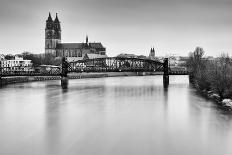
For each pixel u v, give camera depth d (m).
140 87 153.12
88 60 191.88
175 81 199.88
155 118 76.69
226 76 101.50
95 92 131.75
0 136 61.81
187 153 52.50
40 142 58.03
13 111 86.88
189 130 65.31
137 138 60.03
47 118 77.44
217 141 58.22
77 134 62.84
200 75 132.62
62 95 121.31
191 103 98.50
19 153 52.84
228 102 94.31
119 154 52.09
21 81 194.88
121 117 78.00
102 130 65.62
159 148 54.66
